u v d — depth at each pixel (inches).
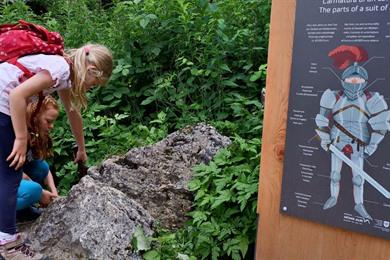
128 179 129.8
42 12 281.7
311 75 88.5
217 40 172.1
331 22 85.3
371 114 82.7
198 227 113.0
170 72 180.2
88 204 108.5
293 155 92.2
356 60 83.4
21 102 99.3
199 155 136.1
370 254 85.8
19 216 126.2
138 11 188.1
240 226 110.8
